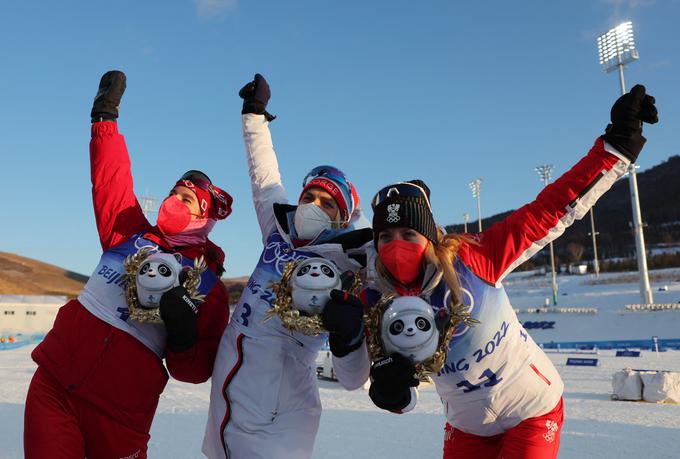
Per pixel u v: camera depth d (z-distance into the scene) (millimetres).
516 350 2912
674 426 9539
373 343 2510
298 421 3002
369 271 2908
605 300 57469
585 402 13055
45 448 2883
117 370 3021
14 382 15977
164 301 2789
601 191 2777
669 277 69938
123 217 3387
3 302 62750
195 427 9195
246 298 3100
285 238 3225
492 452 3166
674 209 124812
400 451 7535
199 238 3508
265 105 3914
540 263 110312
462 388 2912
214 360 3271
